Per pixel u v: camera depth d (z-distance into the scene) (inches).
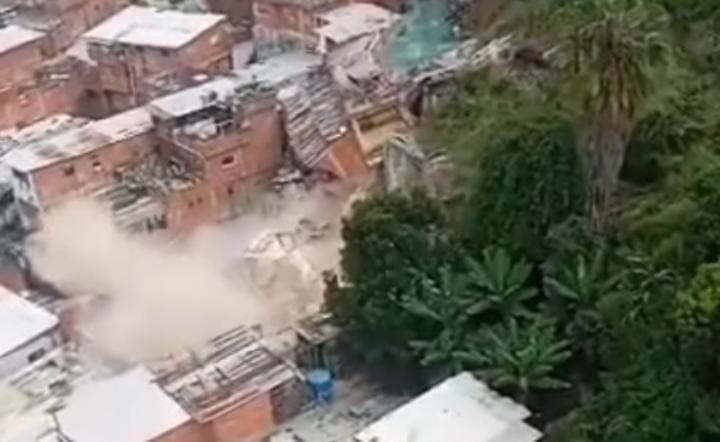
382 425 1813.5
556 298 1895.9
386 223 2058.3
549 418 1839.3
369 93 2652.6
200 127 2532.0
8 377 2043.6
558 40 2020.2
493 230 2005.4
